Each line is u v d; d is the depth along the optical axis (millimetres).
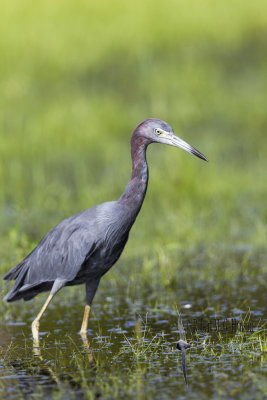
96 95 23031
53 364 7336
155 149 19062
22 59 25594
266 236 13219
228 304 9500
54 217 15008
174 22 27656
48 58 25609
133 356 7484
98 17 28516
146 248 12922
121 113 21609
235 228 13961
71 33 27359
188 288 10508
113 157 18812
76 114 21594
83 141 19938
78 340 8195
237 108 21672
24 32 27484
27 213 15148
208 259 12039
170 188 16219
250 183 16719
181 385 6500
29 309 9953
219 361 7164
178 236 13359
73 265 8531
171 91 23094
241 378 6613
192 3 28828
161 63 24984
